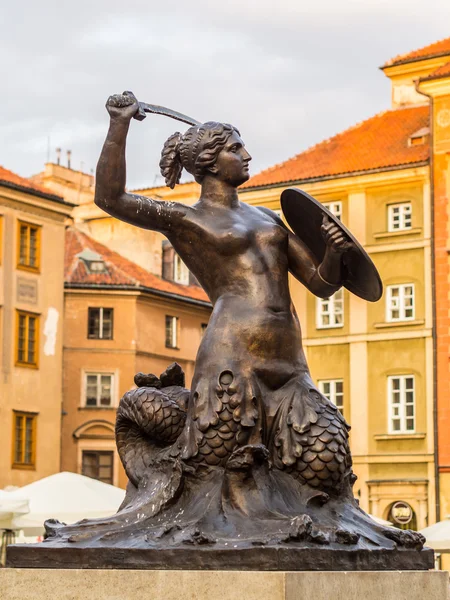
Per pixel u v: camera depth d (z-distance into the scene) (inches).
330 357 1501.0
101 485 716.7
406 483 1419.8
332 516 203.0
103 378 1745.8
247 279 213.9
